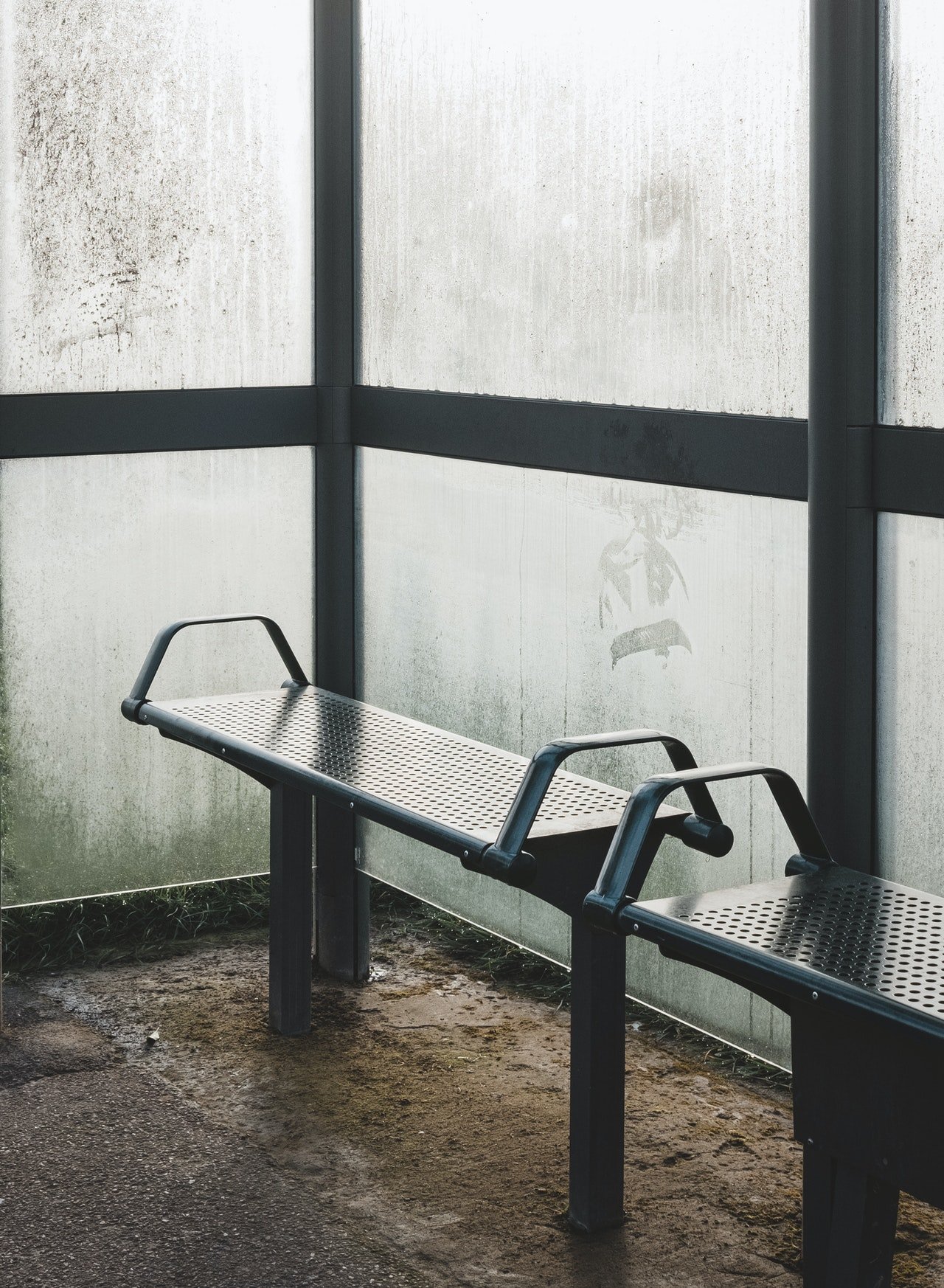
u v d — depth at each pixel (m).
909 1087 1.97
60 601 3.68
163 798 3.86
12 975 3.88
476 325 3.50
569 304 3.25
